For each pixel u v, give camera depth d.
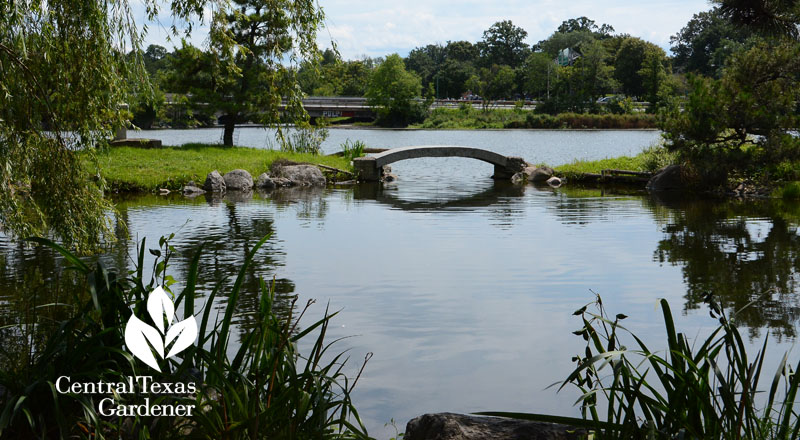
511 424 3.67
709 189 23.03
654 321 7.91
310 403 3.46
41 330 6.17
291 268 10.75
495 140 63.25
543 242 13.23
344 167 28.55
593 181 26.25
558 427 3.60
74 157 8.52
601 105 112.94
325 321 3.65
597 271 10.62
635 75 123.31
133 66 8.41
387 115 101.44
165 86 32.53
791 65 21.64
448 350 6.90
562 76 116.00
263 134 68.62
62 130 8.37
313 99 91.19
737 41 114.81
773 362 6.41
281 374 3.69
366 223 15.77
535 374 6.24
